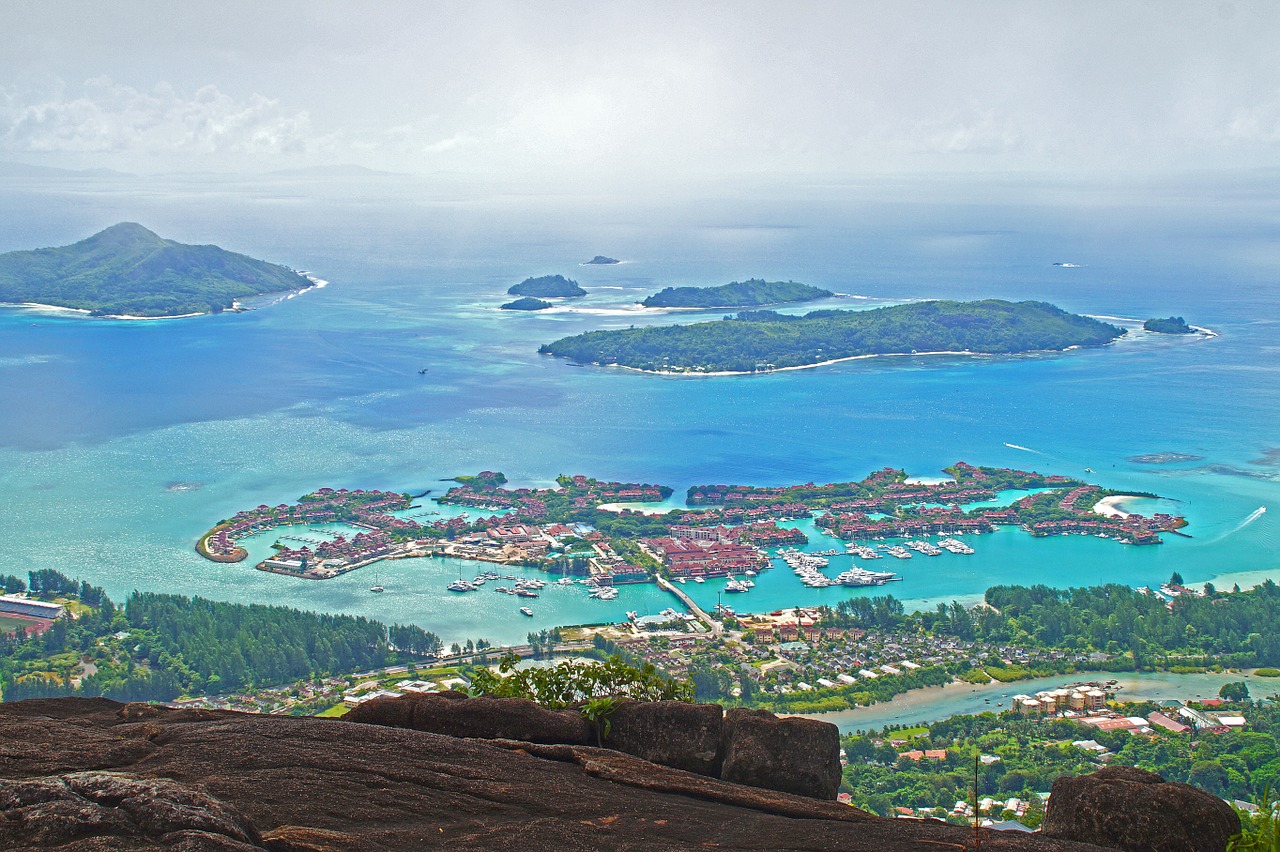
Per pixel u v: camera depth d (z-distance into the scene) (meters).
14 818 10.24
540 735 16.12
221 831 10.52
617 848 11.76
